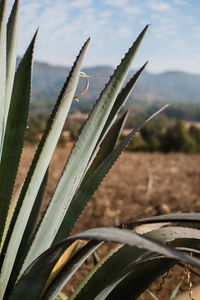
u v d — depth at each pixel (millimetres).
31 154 10695
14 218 1080
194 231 1070
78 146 1116
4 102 1033
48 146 1049
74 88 1046
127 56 1118
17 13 1071
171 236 1075
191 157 13422
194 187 7688
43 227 1078
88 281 1156
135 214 5699
